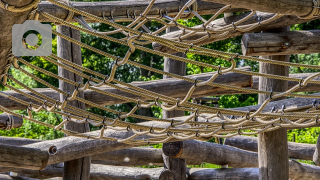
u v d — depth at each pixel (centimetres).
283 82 585
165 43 274
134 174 703
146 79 1808
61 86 578
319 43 538
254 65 1933
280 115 420
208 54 288
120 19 475
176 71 688
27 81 1792
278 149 606
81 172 602
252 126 481
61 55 577
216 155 719
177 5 491
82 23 429
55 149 554
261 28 545
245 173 703
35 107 400
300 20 529
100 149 566
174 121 424
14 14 217
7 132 1543
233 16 550
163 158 714
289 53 540
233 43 1694
